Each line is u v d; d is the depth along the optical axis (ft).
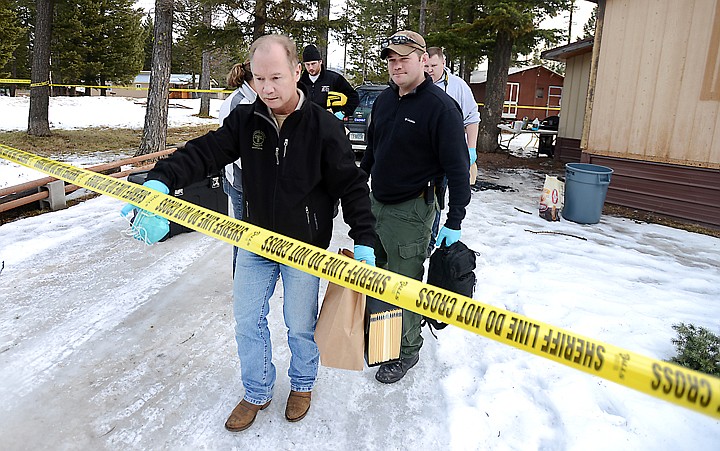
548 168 38.11
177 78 163.02
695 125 21.54
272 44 6.37
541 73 112.37
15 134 44.62
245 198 7.34
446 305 5.23
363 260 6.94
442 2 48.08
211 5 41.98
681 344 10.35
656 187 23.30
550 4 39.83
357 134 36.11
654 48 22.52
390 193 9.07
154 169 6.82
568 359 4.54
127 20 98.53
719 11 20.17
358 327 7.11
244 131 7.07
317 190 7.24
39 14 43.01
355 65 101.45
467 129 14.89
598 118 25.32
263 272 7.47
